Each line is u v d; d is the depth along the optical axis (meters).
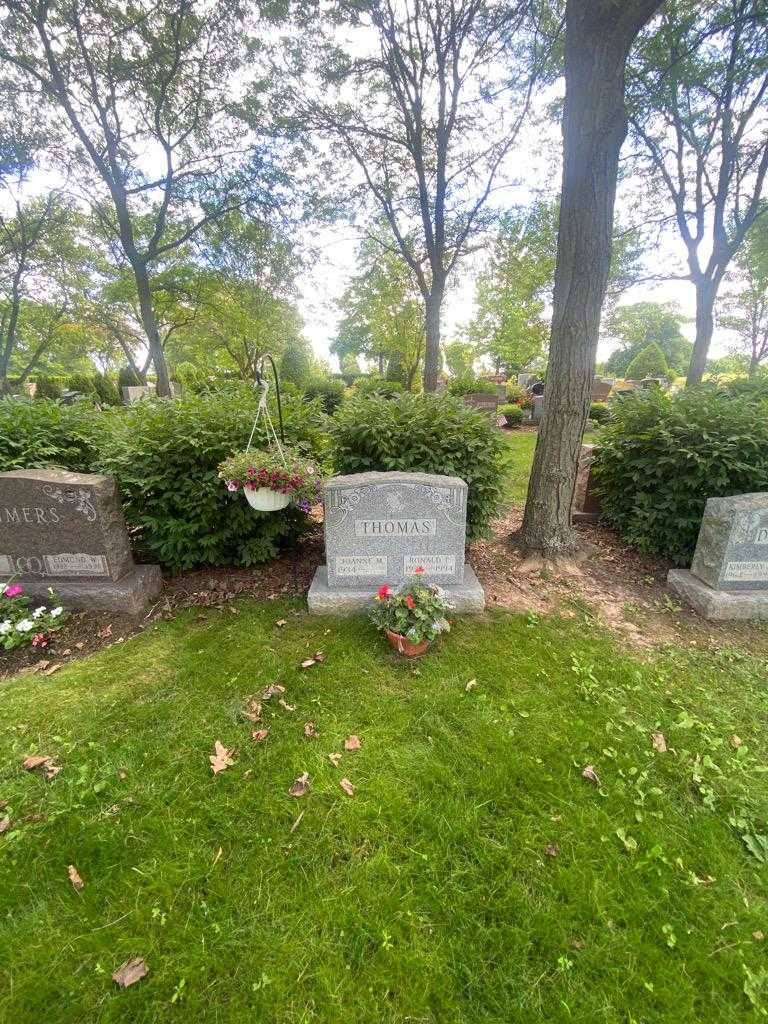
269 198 13.20
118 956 1.57
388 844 1.94
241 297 15.27
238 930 1.64
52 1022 1.41
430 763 2.33
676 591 4.16
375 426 4.23
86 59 10.90
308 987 1.49
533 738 2.49
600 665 3.13
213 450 4.07
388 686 2.92
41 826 2.00
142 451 3.97
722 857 1.90
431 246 11.74
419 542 3.71
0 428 4.24
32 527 3.71
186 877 1.81
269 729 2.56
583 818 2.05
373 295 19.30
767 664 3.18
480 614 3.76
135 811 2.08
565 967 1.54
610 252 4.12
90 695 2.83
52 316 17.50
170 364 34.38
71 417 4.81
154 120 12.09
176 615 3.79
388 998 1.47
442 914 1.70
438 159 10.92
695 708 2.75
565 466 4.54
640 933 1.64
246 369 22.39
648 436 4.68
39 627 3.47
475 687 2.91
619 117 3.77
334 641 3.39
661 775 2.28
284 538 4.81
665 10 8.84
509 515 6.24
